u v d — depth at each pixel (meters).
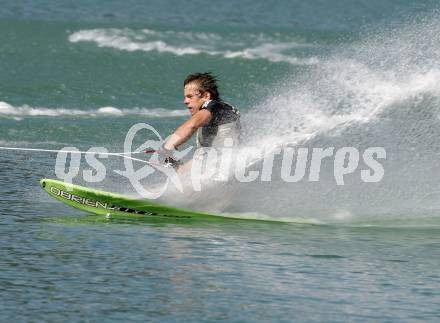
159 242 30.72
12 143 52.53
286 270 27.52
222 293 25.03
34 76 78.38
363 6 149.62
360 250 30.38
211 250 29.77
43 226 32.66
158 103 71.88
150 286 25.53
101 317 22.89
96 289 25.14
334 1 152.75
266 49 103.75
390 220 34.91
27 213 34.88
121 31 103.69
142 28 109.38
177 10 141.12
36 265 27.34
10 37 96.19
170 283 25.86
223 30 116.12
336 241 31.66
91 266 27.42
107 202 35.12
